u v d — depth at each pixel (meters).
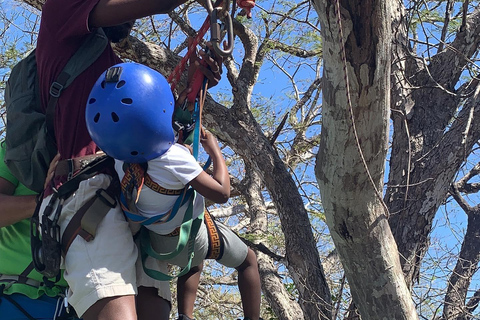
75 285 2.38
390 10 3.07
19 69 2.75
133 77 2.36
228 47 2.45
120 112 2.31
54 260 2.40
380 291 4.54
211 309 9.49
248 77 7.82
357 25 3.03
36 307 2.66
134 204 2.46
